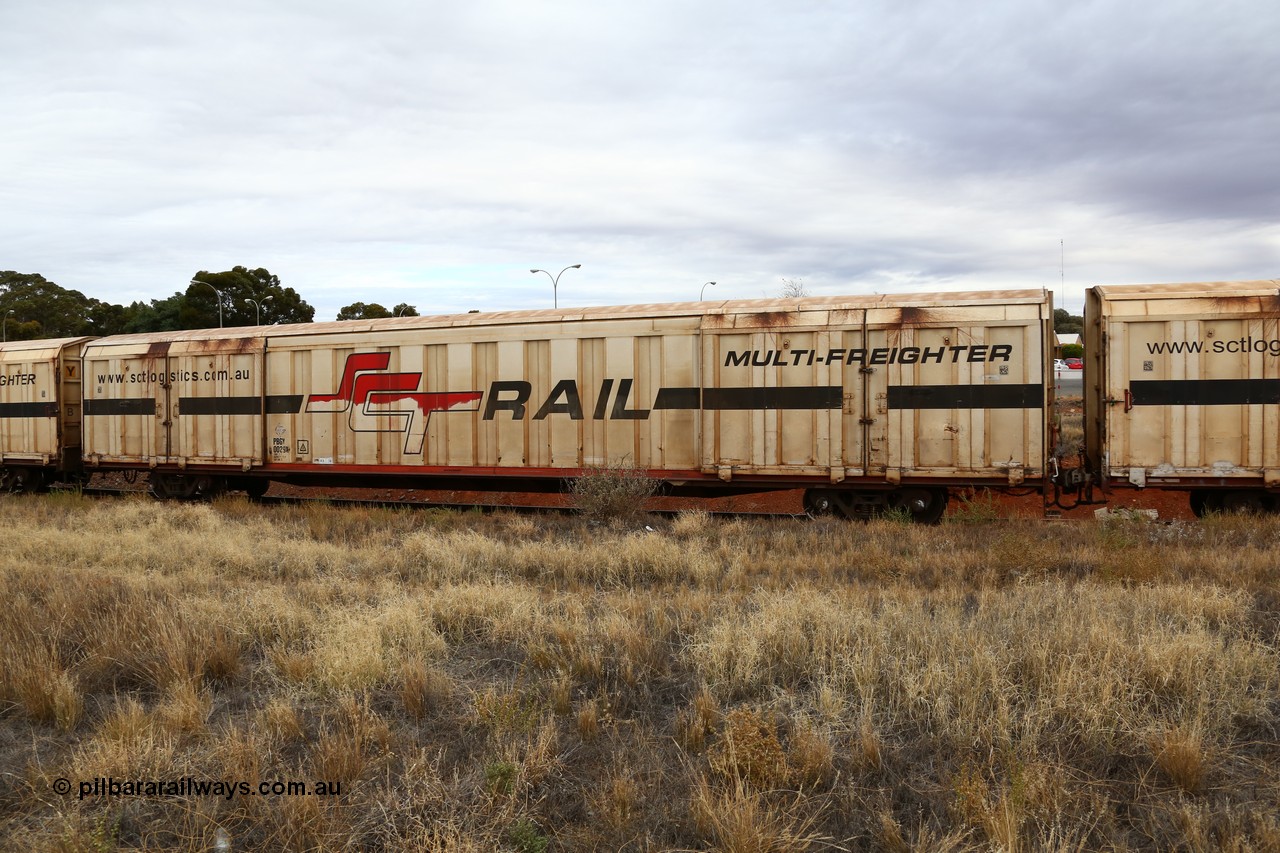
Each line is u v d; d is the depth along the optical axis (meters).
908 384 13.74
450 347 16.58
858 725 5.48
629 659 6.66
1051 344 13.38
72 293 93.38
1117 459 13.10
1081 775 4.84
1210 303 12.77
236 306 68.06
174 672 6.36
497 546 11.80
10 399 21.80
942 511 14.36
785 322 14.34
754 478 14.57
